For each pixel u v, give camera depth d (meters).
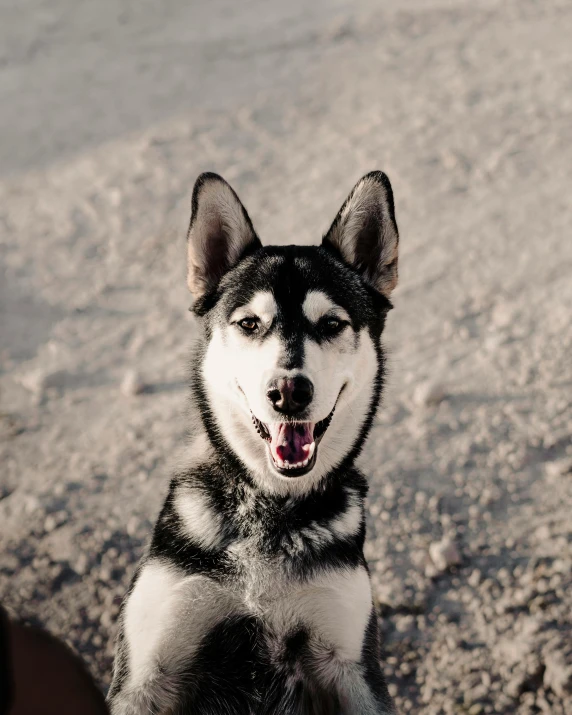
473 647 3.42
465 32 9.88
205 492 2.78
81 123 9.38
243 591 2.61
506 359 5.16
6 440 5.20
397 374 5.27
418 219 6.85
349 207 3.13
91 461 4.89
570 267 5.89
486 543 3.91
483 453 4.46
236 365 2.78
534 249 6.19
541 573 3.67
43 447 5.10
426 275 6.21
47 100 9.98
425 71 9.16
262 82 9.61
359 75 9.39
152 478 4.65
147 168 8.27
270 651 2.66
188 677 2.67
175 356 5.86
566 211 6.52
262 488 2.73
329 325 2.83
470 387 5.00
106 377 5.81
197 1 12.48
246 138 8.55
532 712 3.10
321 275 2.92
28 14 12.48
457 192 7.06
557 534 3.88
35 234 7.59
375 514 4.16
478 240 6.44
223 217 3.12
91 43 11.38
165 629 2.55
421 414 4.84
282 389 2.54
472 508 4.11
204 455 2.93
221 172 8.00
